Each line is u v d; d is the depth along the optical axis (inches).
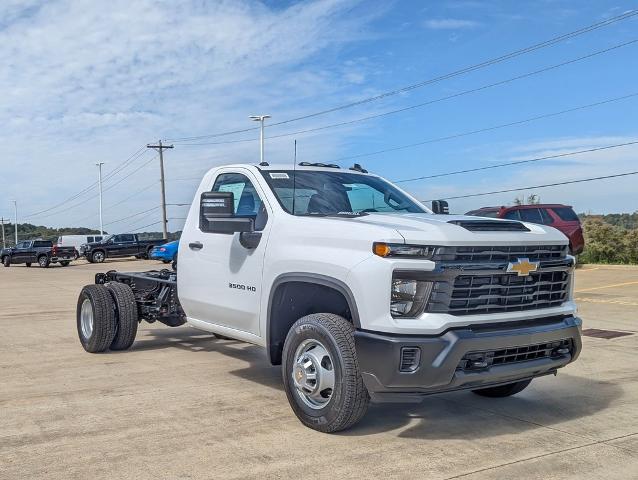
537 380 268.5
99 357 317.4
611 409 225.1
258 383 260.7
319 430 195.0
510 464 171.6
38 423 207.2
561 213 761.6
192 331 404.2
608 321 431.2
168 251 1193.4
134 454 178.2
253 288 226.4
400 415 216.8
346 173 260.4
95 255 1720.0
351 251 187.3
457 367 176.9
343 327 187.8
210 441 188.5
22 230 5236.2
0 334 398.0
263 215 228.4
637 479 162.2
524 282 193.8
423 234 179.8
